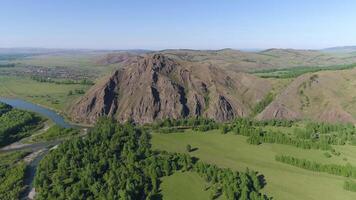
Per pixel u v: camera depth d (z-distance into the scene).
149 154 187.50
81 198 142.88
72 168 170.25
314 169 171.62
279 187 153.75
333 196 145.38
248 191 142.38
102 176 163.00
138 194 148.00
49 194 147.50
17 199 152.38
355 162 181.00
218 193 147.88
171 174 167.00
